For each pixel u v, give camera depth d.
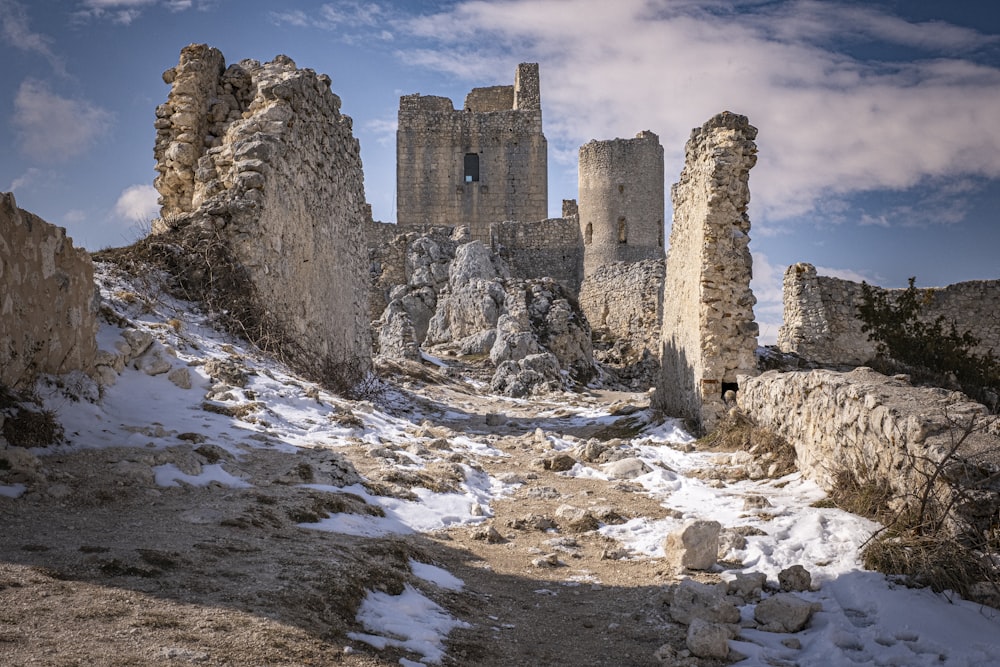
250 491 8.46
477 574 7.78
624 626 6.64
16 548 5.98
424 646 5.63
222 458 9.50
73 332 10.65
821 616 6.68
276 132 17.66
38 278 9.81
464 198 63.62
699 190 16.41
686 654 6.02
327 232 20.83
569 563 8.38
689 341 16.86
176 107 19.27
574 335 34.19
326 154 20.95
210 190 17.59
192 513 7.44
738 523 9.24
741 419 14.02
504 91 69.44
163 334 13.82
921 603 6.65
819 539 8.30
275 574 6.14
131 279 15.55
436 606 6.55
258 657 4.80
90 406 10.19
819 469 10.40
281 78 18.50
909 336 22.80
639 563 8.38
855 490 9.30
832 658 5.98
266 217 16.80
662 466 12.53
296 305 18.28
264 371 14.20
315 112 19.97
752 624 6.67
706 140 16.12
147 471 8.30
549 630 6.53
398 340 31.62
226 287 16.12
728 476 11.92
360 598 6.13
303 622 5.43
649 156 57.75
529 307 34.94
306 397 13.59
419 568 7.42
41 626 4.79
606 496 11.09
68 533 6.49
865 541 7.93
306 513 8.02
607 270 43.56
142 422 10.55
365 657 5.18
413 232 51.84
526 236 58.72
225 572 6.06
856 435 9.41
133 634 4.84
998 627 6.36
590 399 26.98
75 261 10.76
